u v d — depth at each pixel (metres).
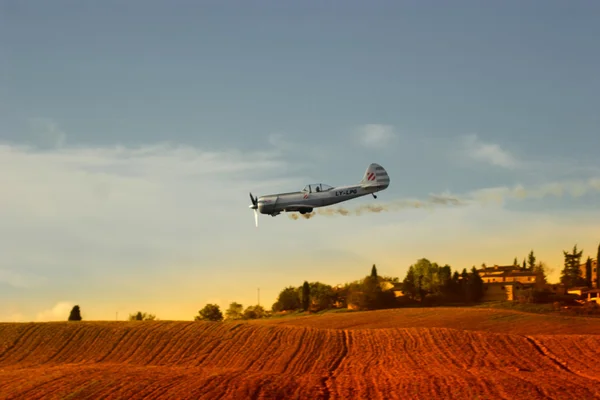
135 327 79.44
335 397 43.81
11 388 46.09
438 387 45.47
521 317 100.69
